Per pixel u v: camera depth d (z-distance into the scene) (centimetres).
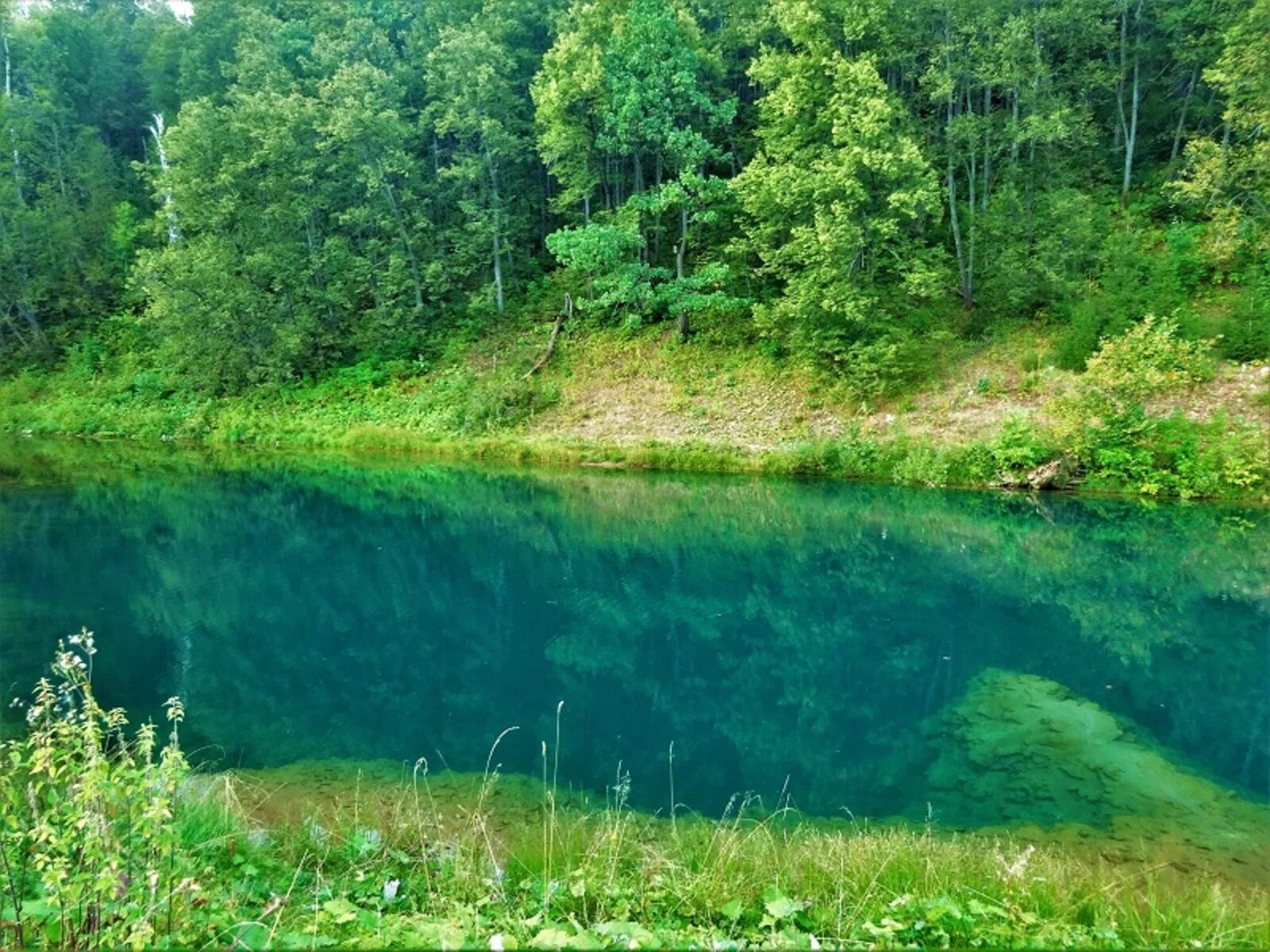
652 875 442
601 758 766
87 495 2045
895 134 2230
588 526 1741
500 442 2420
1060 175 2406
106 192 3775
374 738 810
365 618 1224
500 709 897
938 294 2148
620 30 2650
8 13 4009
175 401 3125
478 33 3028
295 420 2875
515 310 3064
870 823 630
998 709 879
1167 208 2381
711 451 2164
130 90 4397
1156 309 1936
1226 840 602
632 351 2686
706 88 2878
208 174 2998
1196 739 791
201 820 490
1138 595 1251
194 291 2969
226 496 2052
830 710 894
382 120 2914
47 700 364
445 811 640
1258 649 1045
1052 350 2088
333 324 3173
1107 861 571
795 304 2202
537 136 2980
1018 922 393
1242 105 2142
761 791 695
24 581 1353
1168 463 1770
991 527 1608
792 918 384
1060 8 2408
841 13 2294
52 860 325
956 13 2288
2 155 3516
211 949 308
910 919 381
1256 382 1797
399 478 2234
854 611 1234
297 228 3155
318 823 575
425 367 2945
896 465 1969
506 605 1288
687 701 920
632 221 2619
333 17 3794
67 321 3562
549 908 398
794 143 2316
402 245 3094
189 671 1000
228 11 3922
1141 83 2645
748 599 1300
